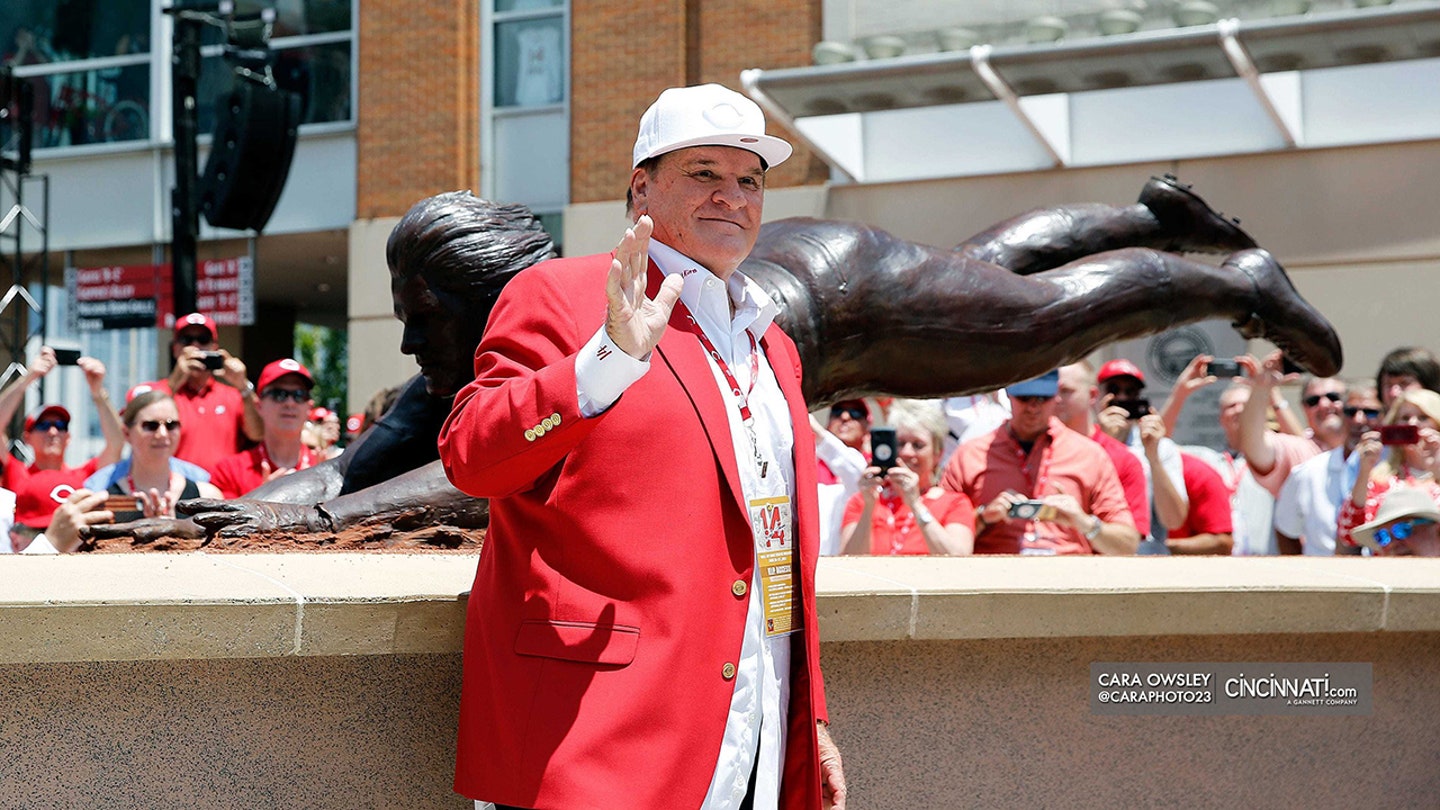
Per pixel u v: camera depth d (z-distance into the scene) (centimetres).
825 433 525
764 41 1283
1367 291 1108
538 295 218
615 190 1345
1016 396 496
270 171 936
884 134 1233
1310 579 327
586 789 203
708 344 230
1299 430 732
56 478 486
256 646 233
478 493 210
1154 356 1123
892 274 400
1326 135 1121
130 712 236
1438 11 909
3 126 1519
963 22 1156
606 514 213
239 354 1862
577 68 1356
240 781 244
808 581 230
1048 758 316
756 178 236
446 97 1403
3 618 215
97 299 1447
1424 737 353
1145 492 523
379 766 254
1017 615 294
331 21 1455
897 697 301
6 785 228
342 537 333
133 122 1521
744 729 219
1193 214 483
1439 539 473
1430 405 530
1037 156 1191
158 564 264
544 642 211
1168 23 1055
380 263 1415
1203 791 330
